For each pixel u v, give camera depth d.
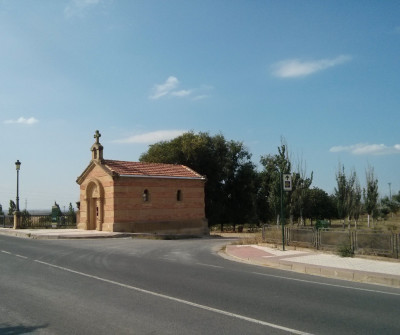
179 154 48.12
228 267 13.81
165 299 8.63
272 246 19.34
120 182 31.69
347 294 9.46
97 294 9.10
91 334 6.30
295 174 27.94
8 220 38.12
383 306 8.28
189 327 6.65
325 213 59.00
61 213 37.00
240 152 50.16
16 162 34.62
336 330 6.61
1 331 6.47
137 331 6.43
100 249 19.33
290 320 7.16
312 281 11.19
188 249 20.20
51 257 15.89
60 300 8.52
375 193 30.89
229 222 50.81
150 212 33.47
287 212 27.61
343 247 15.62
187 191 36.56
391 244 14.46
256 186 49.81
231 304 8.27
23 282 10.54
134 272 12.32
